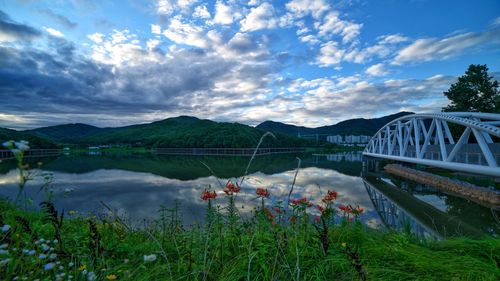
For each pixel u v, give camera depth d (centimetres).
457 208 1908
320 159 8794
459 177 3094
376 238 430
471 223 1520
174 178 3947
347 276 293
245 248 330
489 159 1728
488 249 388
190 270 287
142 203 2019
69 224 468
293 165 6294
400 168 4184
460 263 336
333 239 390
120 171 5156
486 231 1359
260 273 280
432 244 429
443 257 357
